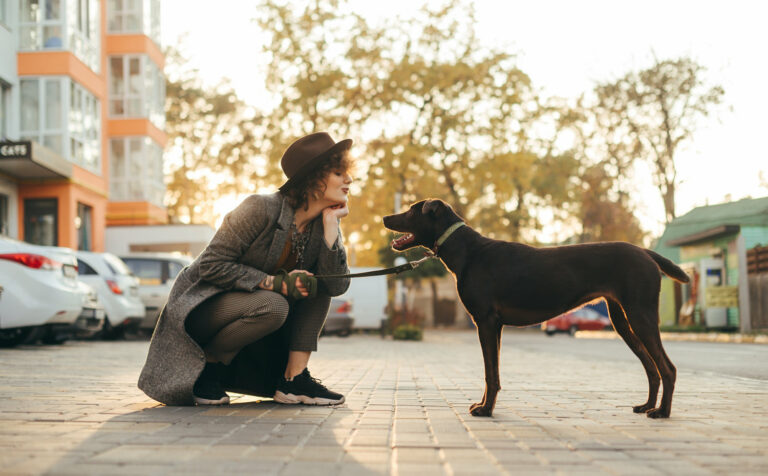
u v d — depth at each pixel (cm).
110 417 394
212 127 4419
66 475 251
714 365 1038
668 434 357
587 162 4506
